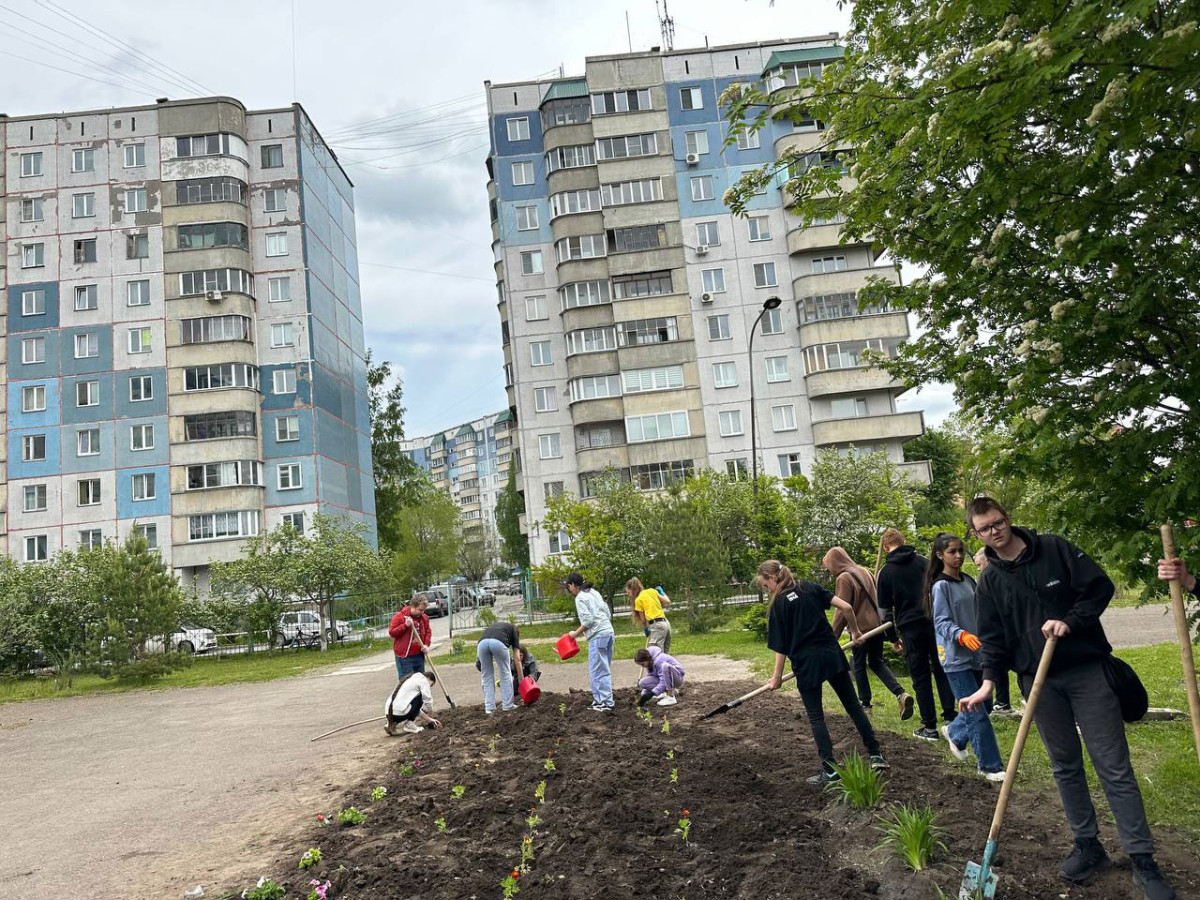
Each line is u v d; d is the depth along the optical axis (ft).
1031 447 19.04
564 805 20.03
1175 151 15.39
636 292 138.72
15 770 35.76
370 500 178.81
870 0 20.13
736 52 144.25
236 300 147.74
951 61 16.02
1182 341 17.97
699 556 74.69
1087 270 18.26
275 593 111.14
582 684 45.60
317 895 15.62
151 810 25.40
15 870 20.24
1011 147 16.88
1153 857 14.08
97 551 97.30
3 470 144.36
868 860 15.15
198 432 144.25
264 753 33.86
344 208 183.42
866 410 133.80
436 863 16.94
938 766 20.90
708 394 136.15
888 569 24.93
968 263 20.85
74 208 150.20
